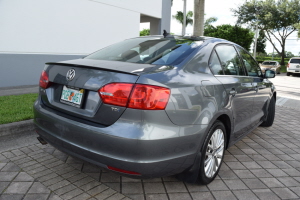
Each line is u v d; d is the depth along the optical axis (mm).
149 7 11328
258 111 4082
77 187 2516
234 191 2633
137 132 1947
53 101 2549
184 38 3053
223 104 2652
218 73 2852
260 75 4301
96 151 2094
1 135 3604
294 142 4316
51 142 2480
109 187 2551
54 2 7773
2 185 2479
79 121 2213
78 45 8688
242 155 3645
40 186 2494
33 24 7367
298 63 23109
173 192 2535
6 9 6730
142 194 2469
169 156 2107
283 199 2541
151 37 3254
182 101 2150
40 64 7750
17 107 4703
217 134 2721
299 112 6859
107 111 2057
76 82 2262
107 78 2088
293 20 30844
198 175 2527
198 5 8992
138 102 1955
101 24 9320
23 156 3129
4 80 7016
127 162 1984
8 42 6910
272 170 3189
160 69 2211
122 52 2820
